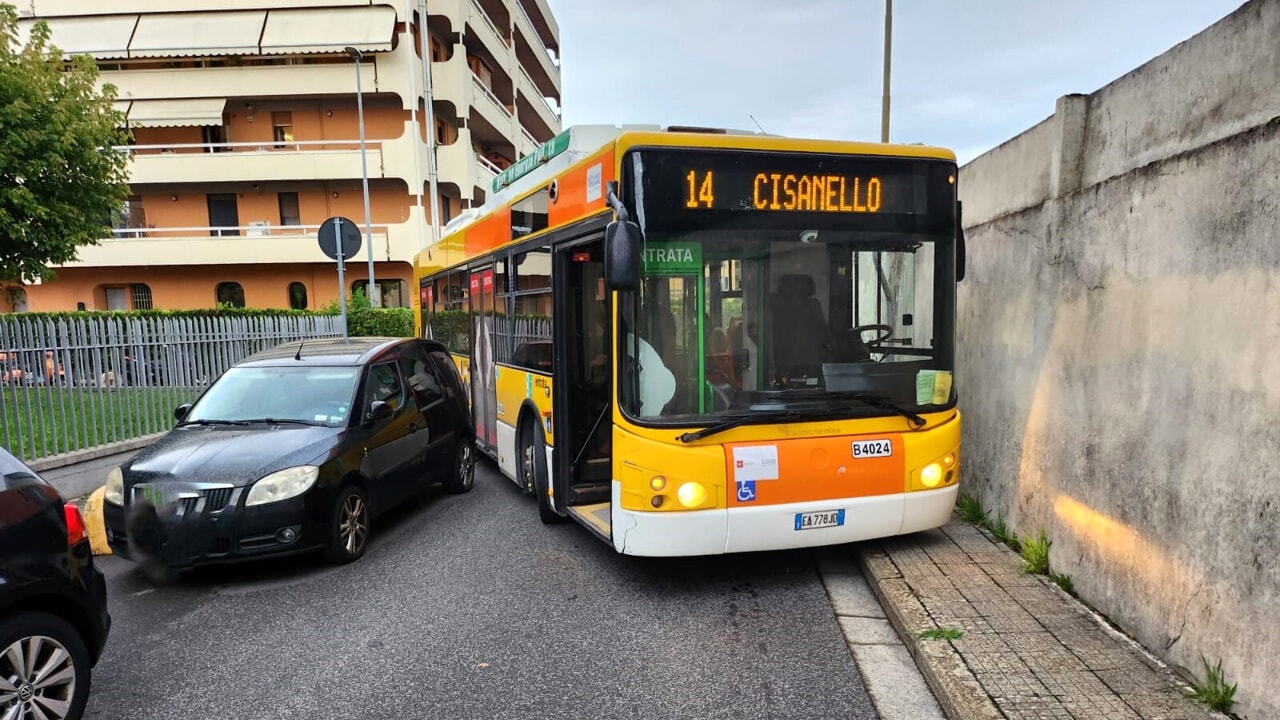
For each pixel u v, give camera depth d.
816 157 4.85
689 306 4.66
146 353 9.73
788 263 4.80
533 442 7.01
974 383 5.96
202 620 4.78
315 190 28.92
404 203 29.09
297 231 28.38
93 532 6.57
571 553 5.90
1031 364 4.96
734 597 4.90
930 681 3.61
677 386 4.63
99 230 13.27
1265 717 2.89
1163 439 3.56
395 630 4.53
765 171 4.77
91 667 3.56
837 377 4.83
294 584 5.39
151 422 9.77
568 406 5.86
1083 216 4.30
